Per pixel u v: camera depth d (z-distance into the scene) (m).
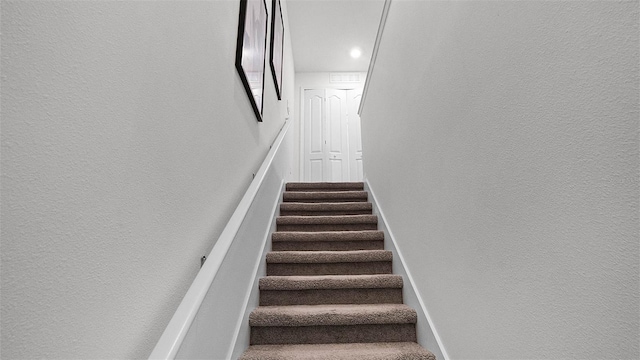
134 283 0.63
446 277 1.21
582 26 0.60
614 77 0.53
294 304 1.74
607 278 0.53
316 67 5.73
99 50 0.55
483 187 0.94
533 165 0.72
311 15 4.43
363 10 4.33
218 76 1.23
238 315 1.30
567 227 0.62
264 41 2.32
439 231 1.28
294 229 2.54
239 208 1.35
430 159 1.39
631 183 0.50
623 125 0.51
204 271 0.92
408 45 1.77
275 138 3.05
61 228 0.46
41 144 0.43
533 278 0.72
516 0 0.80
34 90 0.42
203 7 1.08
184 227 0.88
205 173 1.06
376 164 2.70
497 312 0.86
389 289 1.78
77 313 0.48
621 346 0.51
